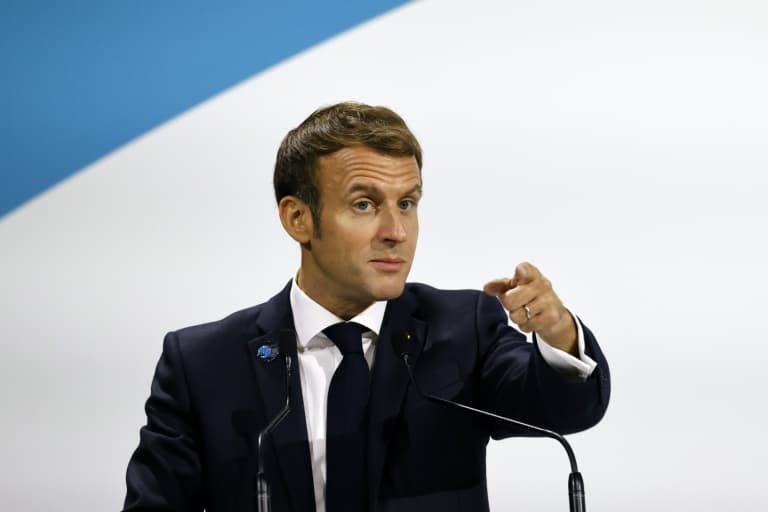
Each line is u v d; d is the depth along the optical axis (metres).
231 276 9.97
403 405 6.50
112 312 9.95
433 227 9.76
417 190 6.26
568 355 5.82
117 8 10.30
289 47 10.20
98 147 10.15
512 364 6.48
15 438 9.84
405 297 6.96
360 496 6.30
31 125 10.18
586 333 5.93
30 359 9.91
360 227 6.15
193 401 6.65
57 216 10.07
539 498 9.37
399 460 6.39
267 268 9.98
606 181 9.62
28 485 9.79
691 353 9.30
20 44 10.27
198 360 6.77
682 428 9.24
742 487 9.14
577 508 5.57
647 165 9.56
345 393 6.48
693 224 9.44
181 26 10.26
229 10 10.25
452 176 9.80
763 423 9.17
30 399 9.87
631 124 9.64
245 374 6.67
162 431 6.63
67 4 10.31
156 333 9.92
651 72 9.68
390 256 6.14
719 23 9.66
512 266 9.66
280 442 6.38
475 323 6.88
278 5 10.21
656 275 9.42
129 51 10.26
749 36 9.62
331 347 6.71
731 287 9.33
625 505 9.24
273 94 10.18
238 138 10.14
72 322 9.95
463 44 9.97
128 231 10.03
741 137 9.49
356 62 10.12
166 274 9.97
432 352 6.72
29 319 9.95
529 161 9.75
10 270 10.00
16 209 10.08
